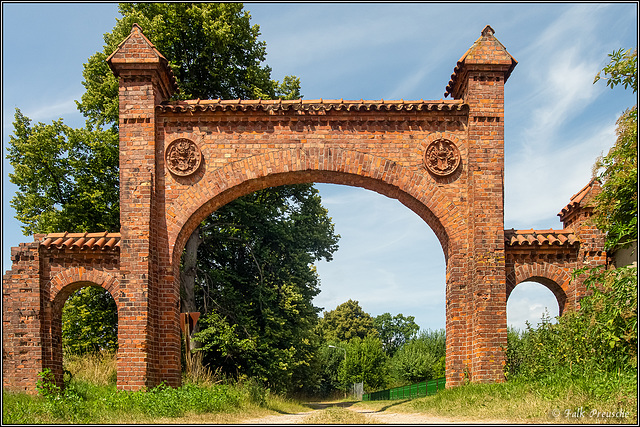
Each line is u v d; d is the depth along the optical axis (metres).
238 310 28.83
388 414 16.05
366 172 18.25
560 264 18.16
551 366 15.78
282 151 18.31
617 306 14.21
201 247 30.78
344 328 79.06
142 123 18.06
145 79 18.19
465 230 18.05
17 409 13.90
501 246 17.61
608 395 12.27
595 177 16.50
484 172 17.94
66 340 28.69
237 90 29.00
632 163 15.33
